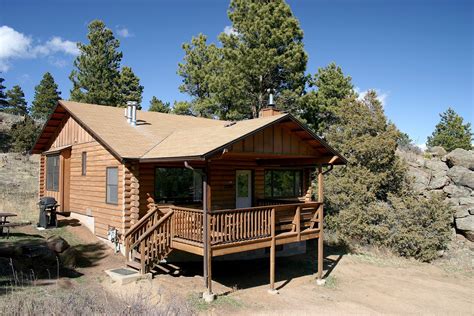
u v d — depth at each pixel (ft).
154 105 126.72
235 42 82.43
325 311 34.06
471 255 61.05
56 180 59.47
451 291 45.42
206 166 33.47
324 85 102.68
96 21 116.78
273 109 49.14
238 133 36.50
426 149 98.22
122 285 33.42
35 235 45.34
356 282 45.55
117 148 42.96
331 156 43.68
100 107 58.34
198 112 99.45
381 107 73.67
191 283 37.78
